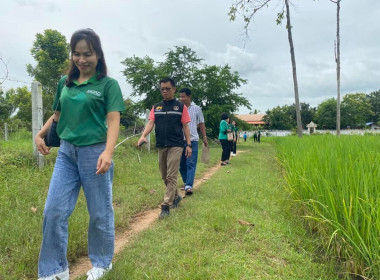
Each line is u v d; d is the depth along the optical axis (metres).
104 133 2.24
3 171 4.86
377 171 3.14
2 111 10.88
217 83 25.20
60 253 2.14
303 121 75.62
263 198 4.50
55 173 2.17
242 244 2.82
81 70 2.17
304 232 3.13
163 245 2.84
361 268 2.31
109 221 2.33
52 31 27.78
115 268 2.39
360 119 67.50
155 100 25.91
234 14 16.61
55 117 2.36
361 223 2.46
